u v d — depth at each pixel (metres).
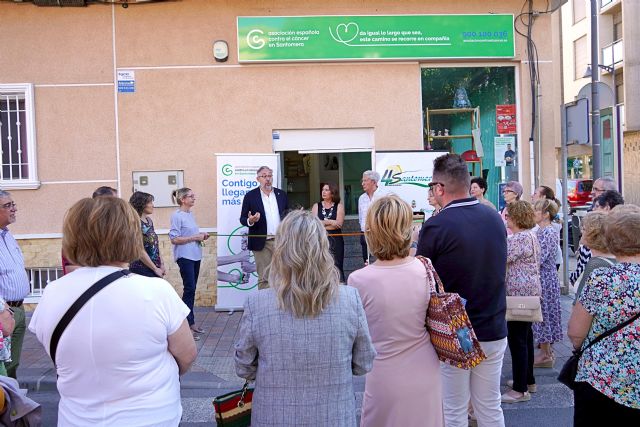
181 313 2.40
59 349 2.24
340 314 2.49
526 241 5.00
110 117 8.92
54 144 8.89
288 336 2.43
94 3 8.83
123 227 2.37
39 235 8.88
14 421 2.77
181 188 8.33
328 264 2.50
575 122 8.72
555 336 6.00
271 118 8.99
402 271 3.09
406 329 3.05
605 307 2.79
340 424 2.43
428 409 3.05
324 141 9.09
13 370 5.03
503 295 3.74
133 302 2.27
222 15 8.92
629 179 26.09
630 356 2.74
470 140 9.38
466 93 9.30
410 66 9.07
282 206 8.36
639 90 27.19
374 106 9.05
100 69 8.89
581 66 30.59
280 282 2.48
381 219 3.07
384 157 8.57
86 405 2.23
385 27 8.91
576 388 2.93
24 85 8.82
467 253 3.58
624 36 27.39
